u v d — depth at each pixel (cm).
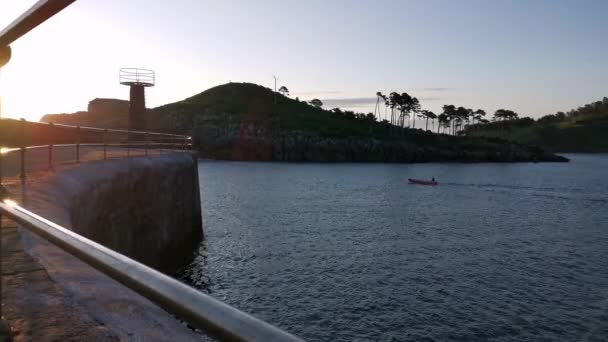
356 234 3859
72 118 15538
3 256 511
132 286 111
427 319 2003
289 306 2133
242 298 2231
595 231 4153
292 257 3022
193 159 3147
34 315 339
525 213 5284
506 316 2059
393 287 2431
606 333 1888
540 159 19700
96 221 1305
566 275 2720
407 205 5809
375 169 13162
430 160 17588
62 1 132
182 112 18025
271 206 5462
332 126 18825
